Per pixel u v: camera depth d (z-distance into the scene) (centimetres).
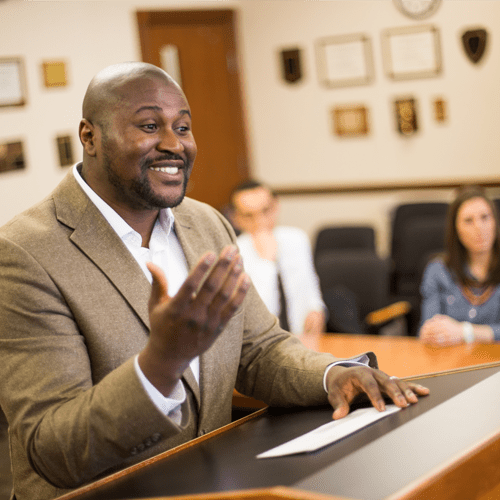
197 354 126
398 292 628
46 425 135
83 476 135
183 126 158
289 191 806
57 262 152
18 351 144
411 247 623
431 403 147
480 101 684
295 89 781
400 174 741
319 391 164
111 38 659
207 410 166
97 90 155
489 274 377
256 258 427
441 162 716
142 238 170
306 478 112
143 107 151
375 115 743
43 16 601
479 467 117
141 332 157
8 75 577
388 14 714
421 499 105
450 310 387
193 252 178
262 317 188
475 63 679
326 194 783
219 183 792
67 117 623
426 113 715
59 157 616
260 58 793
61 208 160
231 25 782
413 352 309
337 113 762
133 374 129
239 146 806
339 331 445
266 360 179
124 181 154
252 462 125
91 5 640
